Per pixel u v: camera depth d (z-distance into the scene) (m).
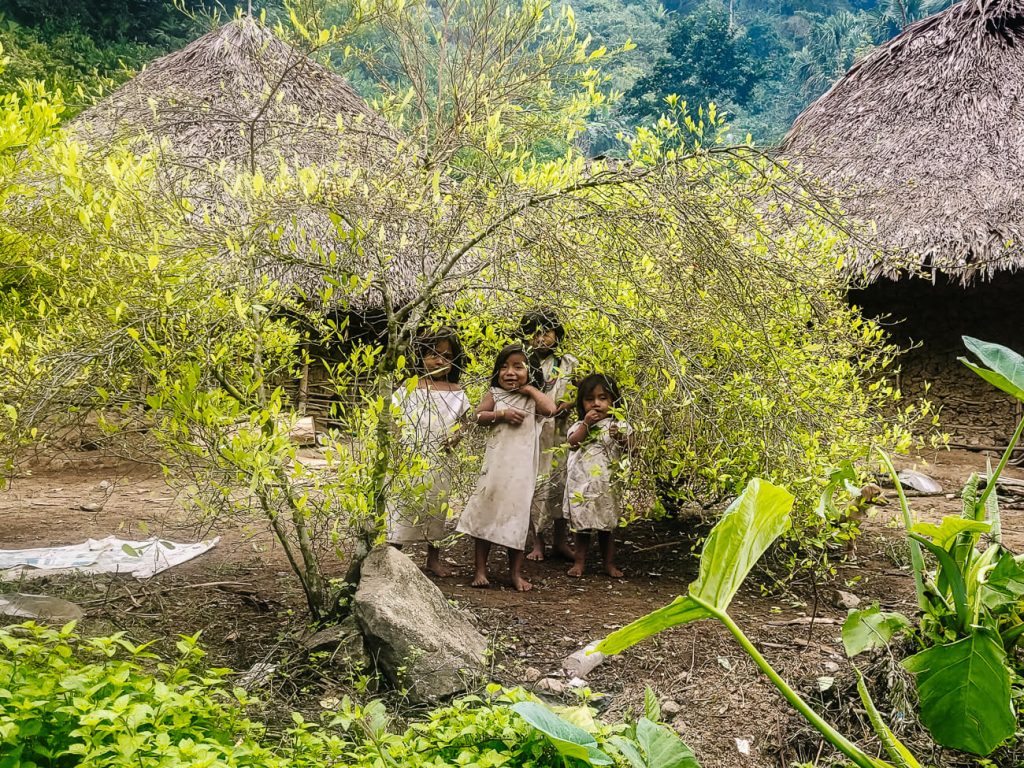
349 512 3.95
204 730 2.84
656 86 37.44
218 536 5.72
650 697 3.02
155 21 19.16
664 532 6.32
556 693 3.73
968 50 11.31
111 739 2.61
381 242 3.97
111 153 4.20
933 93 11.12
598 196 4.42
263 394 4.06
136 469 8.12
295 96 8.12
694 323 4.31
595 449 5.22
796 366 4.96
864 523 6.70
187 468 3.78
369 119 4.86
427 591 4.09
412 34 4.61
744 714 3.67
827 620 4.60
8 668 2.80
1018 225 9.61
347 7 4.60
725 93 38.75
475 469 4.86
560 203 4.09
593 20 41.50
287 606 4.53
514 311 4.61
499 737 3.01
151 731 2.65
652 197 4.23
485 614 4.59
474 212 4.20
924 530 3.65
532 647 4.23
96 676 2.80
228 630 4.22
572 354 5.42
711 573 2.43
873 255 5.10
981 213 9.82
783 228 5.14
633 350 4.72
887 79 11.55
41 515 6.61
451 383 5.11
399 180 4.20
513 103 4.69
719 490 5.14
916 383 11.52
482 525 4.98
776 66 48.25
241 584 4.88
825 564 4.88
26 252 4.16
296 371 4.50
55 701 2.69
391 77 5.48
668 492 5.30
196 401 3.51
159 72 9.91
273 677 3.67
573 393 5.45
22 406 3.67
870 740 3.62
